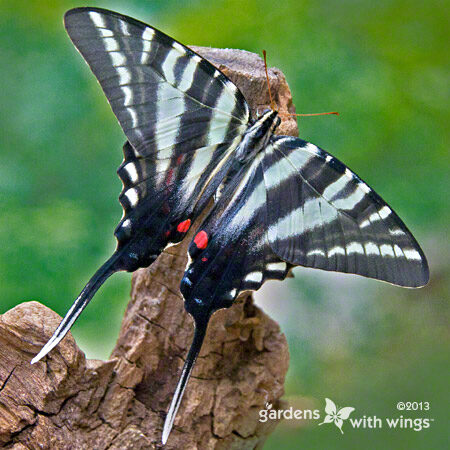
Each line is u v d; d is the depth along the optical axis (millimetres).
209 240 647
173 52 640
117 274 673
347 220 639
